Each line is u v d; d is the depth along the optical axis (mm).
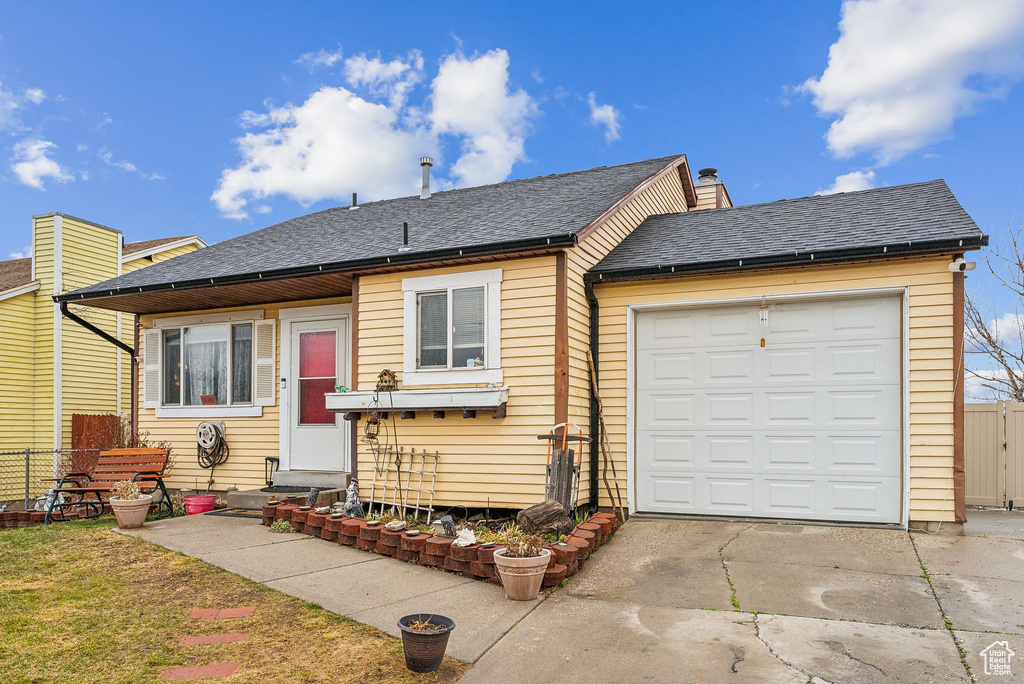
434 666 4395
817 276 8383
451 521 7250
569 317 8594
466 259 8781
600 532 7570
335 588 6117
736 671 4434
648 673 4422
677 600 5867
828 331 8414
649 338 9258
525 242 8328
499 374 8680
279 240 12586
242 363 11789
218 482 11680
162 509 10719
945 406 7727
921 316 7887
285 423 11125
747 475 8672
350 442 9742
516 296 8672
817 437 8383
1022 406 9531
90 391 17078
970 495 9734
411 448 9203
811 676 4355
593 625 5285
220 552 7367
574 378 8719
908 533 7625
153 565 6848
